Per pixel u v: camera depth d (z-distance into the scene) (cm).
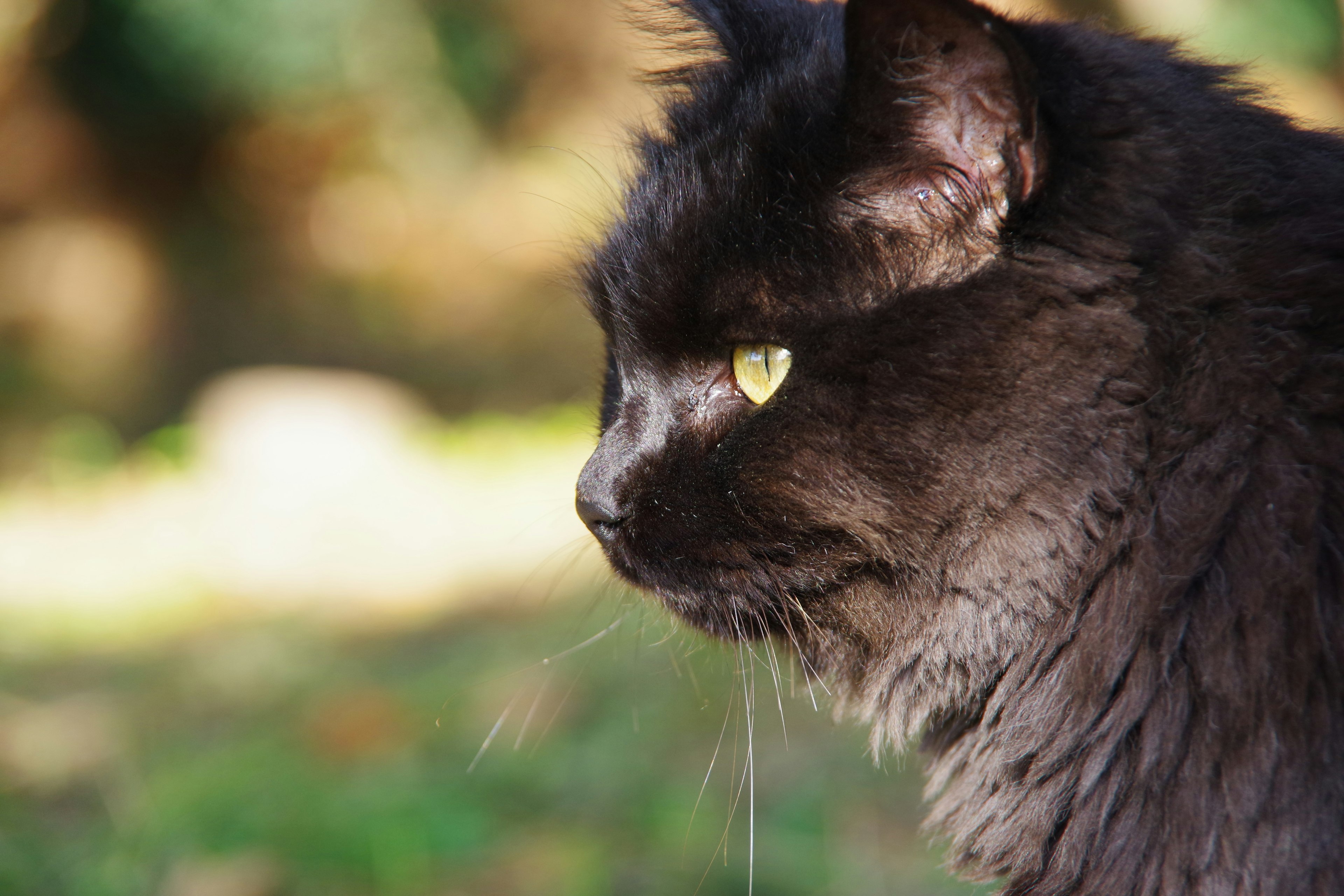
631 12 333
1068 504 219
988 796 252
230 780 454
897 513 228
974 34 209
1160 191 212
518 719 521
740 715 501
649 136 290
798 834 415
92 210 1380
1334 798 196
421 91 1426
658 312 246
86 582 809
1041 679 231
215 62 1352
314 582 795
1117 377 215
